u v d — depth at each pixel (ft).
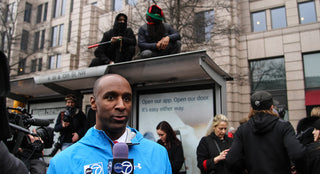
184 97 16.66
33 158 9.89
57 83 18.98
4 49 63.57
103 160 4.53
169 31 18.24
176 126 16.44
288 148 8.54
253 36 63.00
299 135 11.06
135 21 37.45
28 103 23.41
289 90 57.57
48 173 4.49
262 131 9.00
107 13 61.00
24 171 4.38
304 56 58.65
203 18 39.65
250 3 67.31
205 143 12.36
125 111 4.82
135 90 18.33
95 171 4.39
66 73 17.06
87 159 4.50
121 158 4.13
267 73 61.41
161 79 17.56
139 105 18.04
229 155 9.71
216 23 39.88
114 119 4.73
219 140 12.37
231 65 60.03
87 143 4.69
